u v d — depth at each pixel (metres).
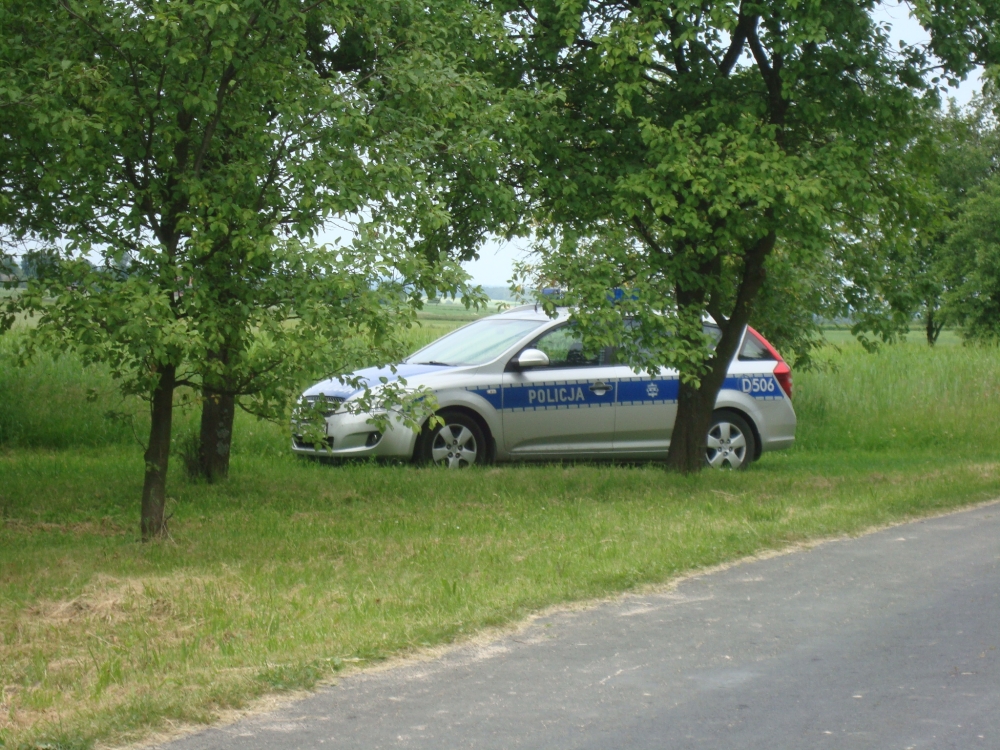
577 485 11.88
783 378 15.02
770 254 12.43
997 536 9.08
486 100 10.52
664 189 10.75
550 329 14.20
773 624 6.36
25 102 7.36
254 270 7.65
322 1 7.97
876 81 11.52
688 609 6.69
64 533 9.05
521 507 10.40
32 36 7.86
